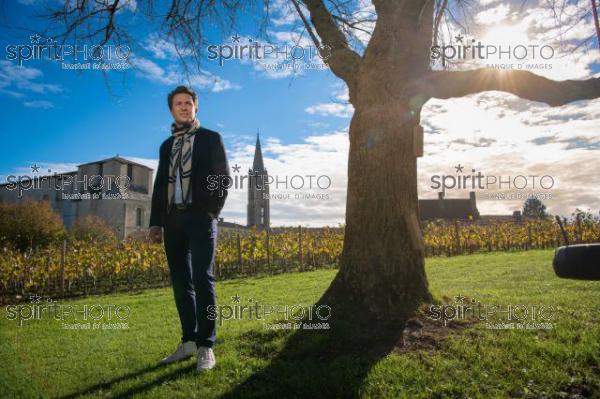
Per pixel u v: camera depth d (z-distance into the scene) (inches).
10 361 156.9
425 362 120.7
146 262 553.3
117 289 526.6
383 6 168.1
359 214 164.9
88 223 1390.3
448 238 762.2
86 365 146.6
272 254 589.9
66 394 119.0
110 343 179.8
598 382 103.8
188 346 141.8
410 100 164.9
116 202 1817.2
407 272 161.3
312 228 719.7
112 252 573.0
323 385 110.6
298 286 374.0
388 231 161.6
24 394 120.7
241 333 163.2
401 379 111.5
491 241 792.3
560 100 146.0
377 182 163.3
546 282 275.4
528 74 148.0
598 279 54.9
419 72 167.2
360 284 159.3
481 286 276.8
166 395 111.4
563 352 120.2
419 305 156.0
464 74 156.9
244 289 383.9
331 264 635.5
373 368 117.6
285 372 120.9
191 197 137.1
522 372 111.9
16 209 1289.4
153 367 137.9
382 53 164.2
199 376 123.3
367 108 165.9
